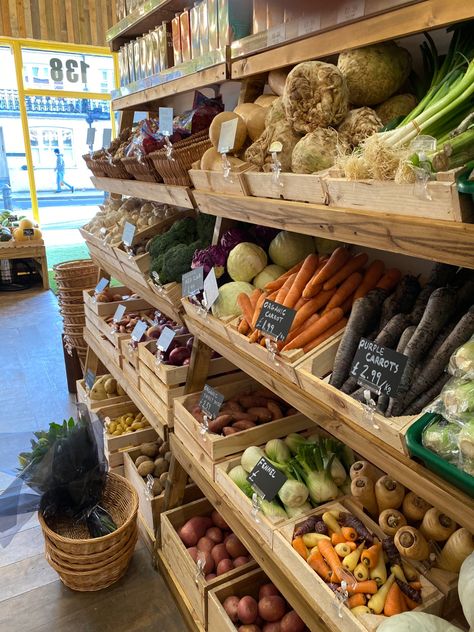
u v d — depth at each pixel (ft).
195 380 6.39
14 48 22.53
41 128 25.25
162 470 7.58
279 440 5.44
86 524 6.78
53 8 22.16
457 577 3.73
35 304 19.11
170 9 7.73
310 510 4.61
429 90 3.74
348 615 3.59
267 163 4.54
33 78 23.58
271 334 4.42
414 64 4.54
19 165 25.03
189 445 6.01
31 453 6.84
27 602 6.38
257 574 5.46
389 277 4.55
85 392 10.02
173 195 6.17
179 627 6.03
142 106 10.22
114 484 7.41
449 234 2.62
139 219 8.59
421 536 3.75
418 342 3.45
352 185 3.23
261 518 4.58
